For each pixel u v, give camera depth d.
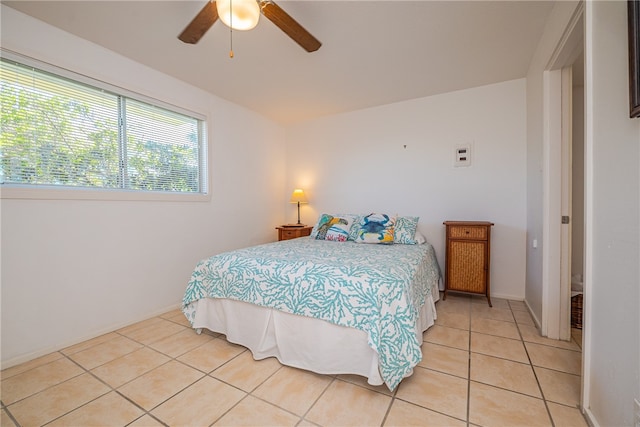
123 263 2.29
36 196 1.82
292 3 1.69
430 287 2.36
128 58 2.32
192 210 2.86
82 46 2.04
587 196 1.20
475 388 1.45
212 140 3.07
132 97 2.36
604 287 1.09
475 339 1.99
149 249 2.48
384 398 1.39
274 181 4.01
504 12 1.80
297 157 4.09
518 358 1.73
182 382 1.53
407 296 1.52
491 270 2.93
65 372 1.64
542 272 2.05
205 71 2.56
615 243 1.01
